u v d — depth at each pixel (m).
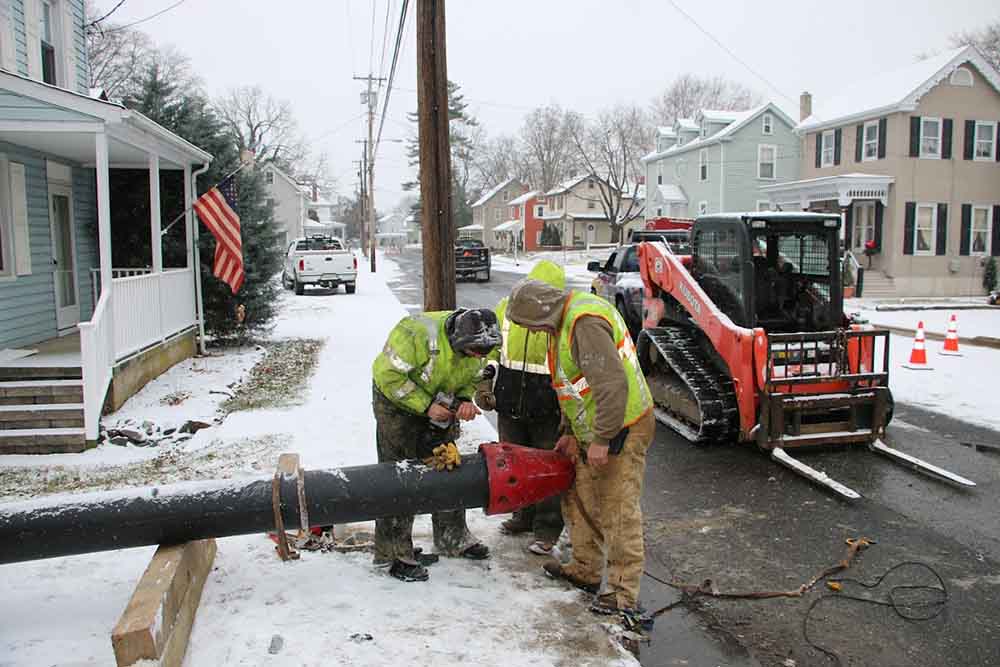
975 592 4.29
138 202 12.07
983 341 13.39
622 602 3.81
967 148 25.69
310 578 4.08
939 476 6.19
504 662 3.28
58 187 10.56
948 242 25.78
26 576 4.13
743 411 6.80
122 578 4.12
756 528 5.27
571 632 3.57
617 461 3.77
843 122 27.22
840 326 7.37
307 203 72.62
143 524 3.54
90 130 7.75
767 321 7.62
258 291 13.03
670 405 8.03
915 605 4.14
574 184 61.78
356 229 126.19
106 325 7.75
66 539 3.47
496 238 79.12
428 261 7.73
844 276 8.20
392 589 3.96
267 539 4.64
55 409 6.92
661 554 4.86
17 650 3.34
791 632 3.88
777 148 35.34
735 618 4.04
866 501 5.76
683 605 4.18
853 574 4.54
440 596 3.90
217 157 12.62
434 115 7.62
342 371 10.60
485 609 3.79
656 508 5.68
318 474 3.78
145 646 2.88
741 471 6.52
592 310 3.61
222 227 10.70
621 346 3.71
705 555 4.83
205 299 12.55
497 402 4.56
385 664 3.22
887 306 20.88
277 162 75.62
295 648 3.33
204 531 3.62
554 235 63.22
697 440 7.22
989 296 22.91
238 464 6.35
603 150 55.97
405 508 3.82
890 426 7.95
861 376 6.79
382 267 43.91
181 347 11.23
